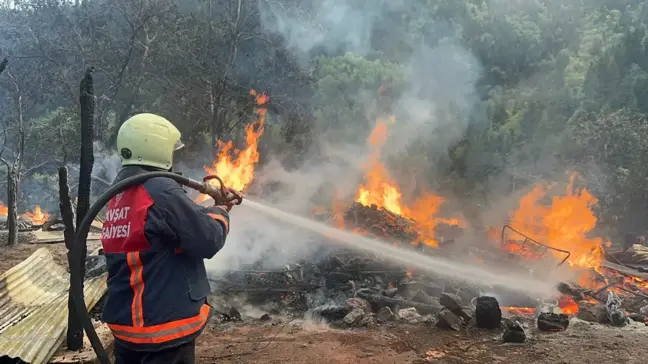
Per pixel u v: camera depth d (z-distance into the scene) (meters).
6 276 6.31
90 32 22.33
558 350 5.60
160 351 2.53
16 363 3.86
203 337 5.94
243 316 6.87
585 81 45.97
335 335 6.02
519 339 5.85
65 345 4.38
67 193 4.20
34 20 22.75
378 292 7.48
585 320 6.99
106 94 22.52
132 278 2.52
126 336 2.54
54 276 7.71
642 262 12.20
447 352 5.48
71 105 22.31
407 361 5.18
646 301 8.28
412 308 6.96
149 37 22.48
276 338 5.90
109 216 2.64
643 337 6.12
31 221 18.92
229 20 23.80
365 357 5.28
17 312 5.53
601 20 61.75
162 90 23.31
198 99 22.98
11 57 20.34
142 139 2.72
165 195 2.54
